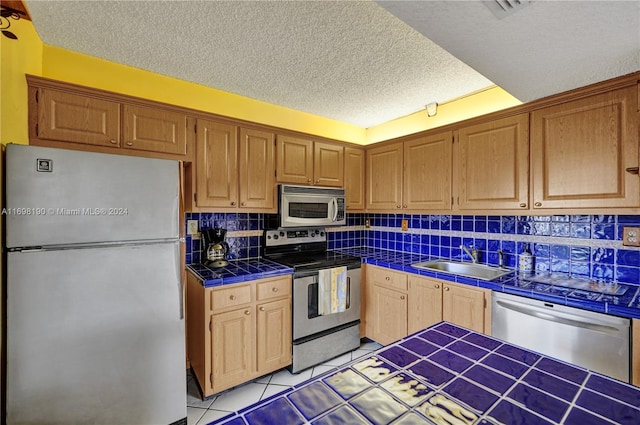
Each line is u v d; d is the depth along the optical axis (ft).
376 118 10.16
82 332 4.61
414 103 8.76
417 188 8.78
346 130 10.72
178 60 6.28
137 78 6.69
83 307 4.61
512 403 2.43
